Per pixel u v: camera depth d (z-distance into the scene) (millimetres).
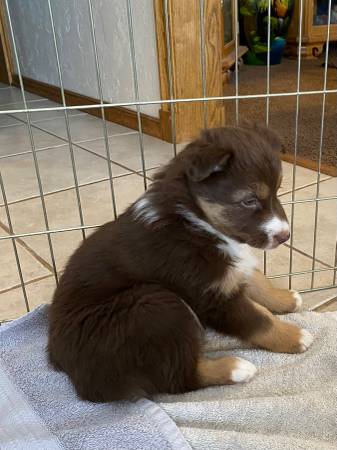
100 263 430
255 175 394
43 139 1083
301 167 830
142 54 993
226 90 1311
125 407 393
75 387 408
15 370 447
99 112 1199
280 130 1001
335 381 416
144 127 1052
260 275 517
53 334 415
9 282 589
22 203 780
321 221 667
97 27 1107
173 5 861
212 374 420
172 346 395
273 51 1657
